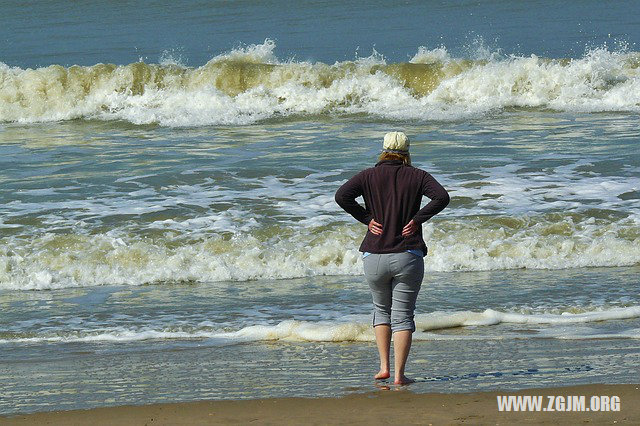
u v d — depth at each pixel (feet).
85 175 158.51
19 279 108.78
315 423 56.34
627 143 174.40
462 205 133.18
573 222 123.85
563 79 232.12
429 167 157.48
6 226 126.62
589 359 71.82
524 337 81.30
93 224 127.34
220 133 203.92
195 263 113.09
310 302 97.50
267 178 152.76
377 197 65.57
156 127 216.33
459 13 481.87
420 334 83.71
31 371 73.46
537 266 111.34
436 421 55.88
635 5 478.59
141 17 518.78
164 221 128.36
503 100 228.22
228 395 63.67
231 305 97.35
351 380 67.26
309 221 127.03
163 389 66.18
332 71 242.99
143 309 96.48
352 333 83.41
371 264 65.72
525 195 137.59
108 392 65.82
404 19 463.42
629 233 119.44
